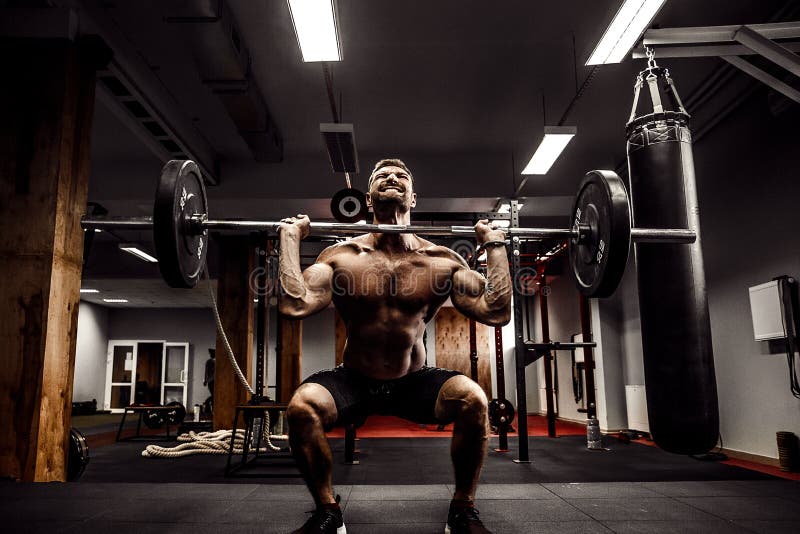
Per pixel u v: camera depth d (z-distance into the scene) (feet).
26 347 9.01
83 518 6.01
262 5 11.43
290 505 6.58
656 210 5.84
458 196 18.95
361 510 6.52
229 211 20.39
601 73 14.17
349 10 11.70
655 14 9.95
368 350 5.55
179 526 5.71
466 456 5.21
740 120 14.03
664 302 5.61
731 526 5.81
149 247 28.73
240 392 21.71
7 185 9.50
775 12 11.61
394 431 24.18
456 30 12.42
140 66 13.23
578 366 27.02
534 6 11.66
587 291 5.76
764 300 12.71
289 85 14.62
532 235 5.73
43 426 8.90
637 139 6.11
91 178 18.89
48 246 9.34
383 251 5.75
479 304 5.46
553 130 13.99
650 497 7.11
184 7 10.41
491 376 35.17
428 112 16.20
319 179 19.19
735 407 14.60
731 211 14.48
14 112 9.74
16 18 10.02
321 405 5.07
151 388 41.01
